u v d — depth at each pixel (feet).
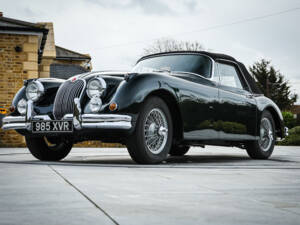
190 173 10.22
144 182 8.21
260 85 154.71
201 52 16.17
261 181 8.73
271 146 18.54
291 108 158.40
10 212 5.09
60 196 6.30
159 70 15.89
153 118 13.44
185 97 13.88
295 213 5.24
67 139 14.67
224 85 16.03
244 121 16.72
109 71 14.16
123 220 4.70
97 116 12.49
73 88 13.32
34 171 10.03
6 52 33.86
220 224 4.58
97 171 10.28
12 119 14.17
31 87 14.16
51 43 56.39
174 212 5.22
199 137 14.46
